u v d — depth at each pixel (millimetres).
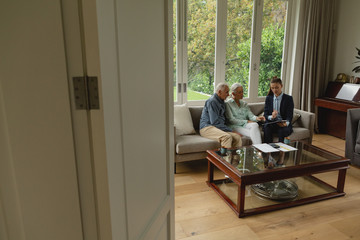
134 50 747
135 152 793
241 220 2012
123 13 672
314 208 2172
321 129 4531
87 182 667
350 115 2959
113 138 660
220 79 3928
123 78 693
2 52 581
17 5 564
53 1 567
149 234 910
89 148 646
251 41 4008
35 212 666
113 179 672
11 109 608
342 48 4387
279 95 3307
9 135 620
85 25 564
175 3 3471
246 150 2520
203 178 2787
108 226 679
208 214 2098
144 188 877
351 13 4184
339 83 4293
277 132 3240
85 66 598
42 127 624
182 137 3004
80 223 688
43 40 583
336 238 1805
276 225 1947
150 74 870
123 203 734
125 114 717
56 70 597
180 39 3578
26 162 637
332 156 2367
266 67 4262
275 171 2027
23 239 678
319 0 4102
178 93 3742
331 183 2662
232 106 3262
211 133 2975
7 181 641
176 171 2969
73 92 610
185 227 1930
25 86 600
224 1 3688
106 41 600
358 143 2912
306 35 4180
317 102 4301
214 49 3809
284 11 4152
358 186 2562
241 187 1966
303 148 2596
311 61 4258
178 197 2373
